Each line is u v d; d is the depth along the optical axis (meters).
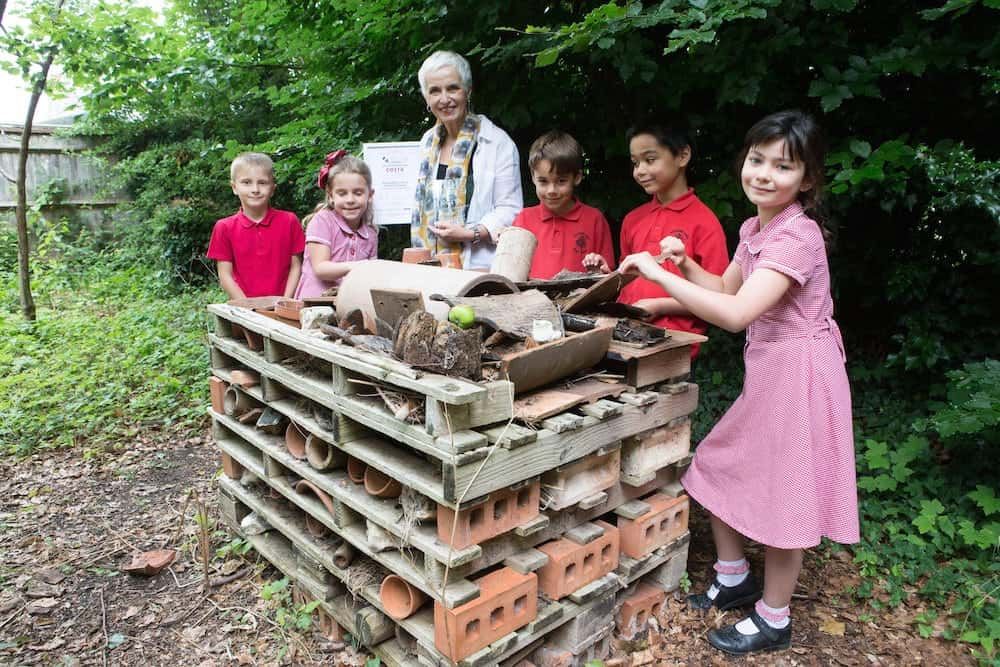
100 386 4.76
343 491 1.95
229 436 2.79
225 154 4.95
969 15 2.79
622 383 2.01
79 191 10.91
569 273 2.31
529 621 1.79
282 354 2.25
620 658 2.11
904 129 3.30
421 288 1.96
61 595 2.51
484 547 1.73
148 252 9.76
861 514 2.84
